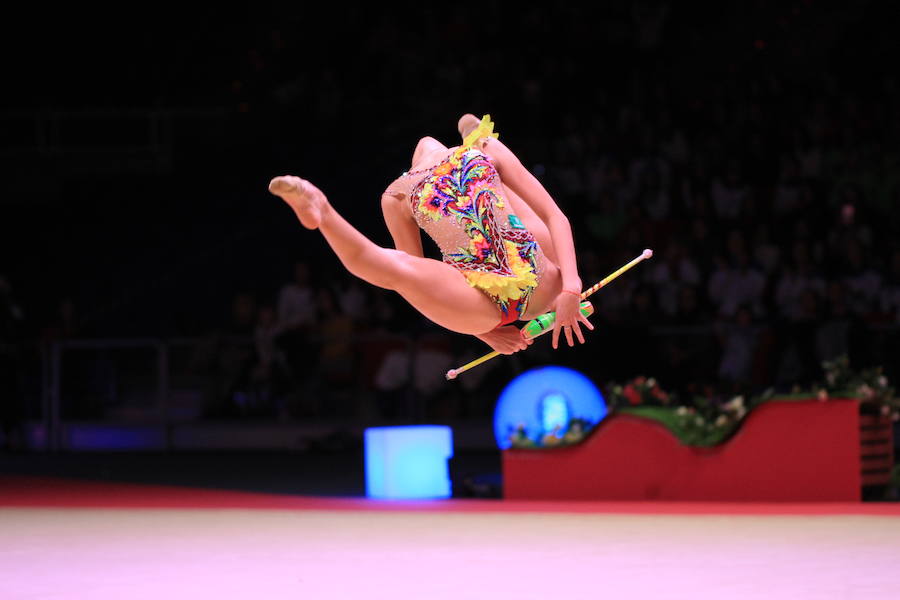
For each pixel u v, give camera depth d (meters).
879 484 27.17
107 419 43.91
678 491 27.52
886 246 45.31
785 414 26.72
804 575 17.02
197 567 18.61
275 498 29.45
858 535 20.98
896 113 49.72
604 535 21.55
